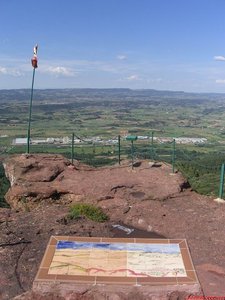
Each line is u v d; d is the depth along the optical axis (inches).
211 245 356.2
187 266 300.2
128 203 451.8
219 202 463.2
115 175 517.0
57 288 270.2
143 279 279.1
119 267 295.6
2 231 378.9
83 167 542.6
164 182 497.7
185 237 374.9
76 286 270.2
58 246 330.0
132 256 314.2
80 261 304.7
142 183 492.7
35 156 545.3
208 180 807.7
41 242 358.0
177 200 463.8
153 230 393.7
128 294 267.0
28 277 305.4
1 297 280.7
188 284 273.1
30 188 479.8
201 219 412.8
